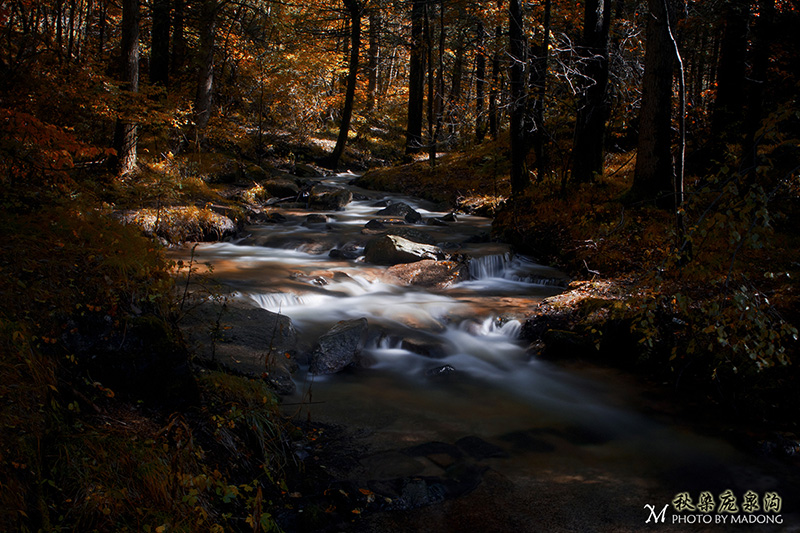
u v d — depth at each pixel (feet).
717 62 64.39
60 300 12.67
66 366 11.96
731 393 19.15
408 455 15.37
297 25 84.79
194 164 55.21
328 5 92.58
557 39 52.26
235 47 71.36
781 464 15.81
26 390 10.23
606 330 22.94
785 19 43.78
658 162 35.50
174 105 49.32
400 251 34.88
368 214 53.88
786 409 17.99
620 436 17.13
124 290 14.15
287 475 13.70
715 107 45.60
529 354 23.17
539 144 48.75
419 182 68.33
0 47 29.07
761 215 13.12
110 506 9.48
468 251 36.17
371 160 99.04
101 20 63.31
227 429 13.43
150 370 13.15
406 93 132.26
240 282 28.53
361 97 115.96
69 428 10.59
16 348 10.75
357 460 14.94
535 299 29.53
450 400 19.22
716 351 20.12
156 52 63.00
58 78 34.58
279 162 79.97
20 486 8.68
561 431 17.35
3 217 14.89
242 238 41.04
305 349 21.40
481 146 78.33
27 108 27.66
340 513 12.57
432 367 21.61
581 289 27.53
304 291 27.86
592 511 13.38
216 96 79.05
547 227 38.63
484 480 14.42
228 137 63.93
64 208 16.35
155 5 59.00
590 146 44.98
